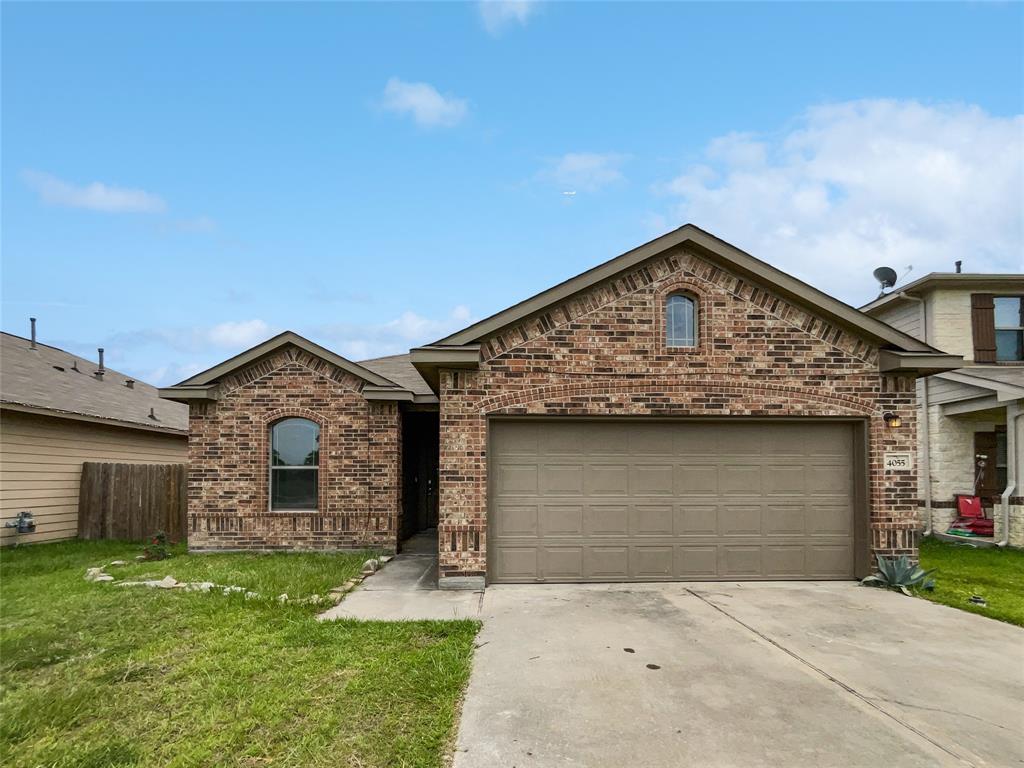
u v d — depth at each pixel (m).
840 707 4.73
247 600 7.54
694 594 8.11
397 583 8.90
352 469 11.98
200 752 4.06
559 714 4.60
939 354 8.66
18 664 5.56
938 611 7.38
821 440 9.05
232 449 11.91
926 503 14.40
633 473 8.84
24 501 12.77
